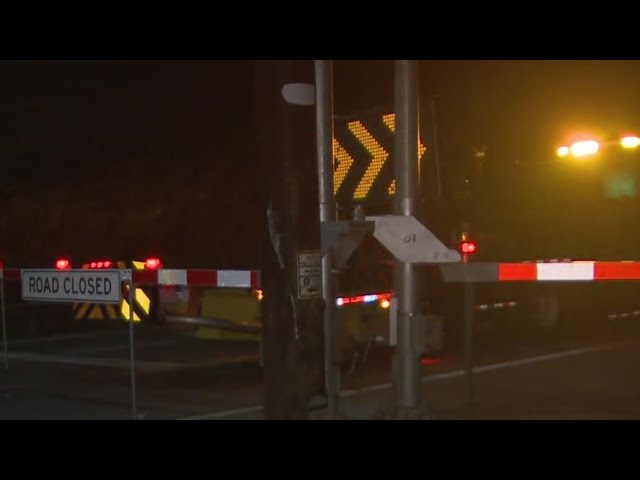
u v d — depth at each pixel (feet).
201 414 57.26
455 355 84.12
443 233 94.89
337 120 48.49
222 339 99.91
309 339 32.42
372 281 84.17
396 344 46.19
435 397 60.75
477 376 71.15
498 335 100.27
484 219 96.99
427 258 43.98
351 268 81.97
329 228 38.91
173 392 66.64
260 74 32.50
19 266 157.69
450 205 94.89
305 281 32.40
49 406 61.05
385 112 46.44
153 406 60.64
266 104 32.40
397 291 45.93
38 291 59.21
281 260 32.24
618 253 105.50
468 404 57.57
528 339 96.99
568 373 72.49
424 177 46.44
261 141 32.63
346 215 51.90
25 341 103.09
